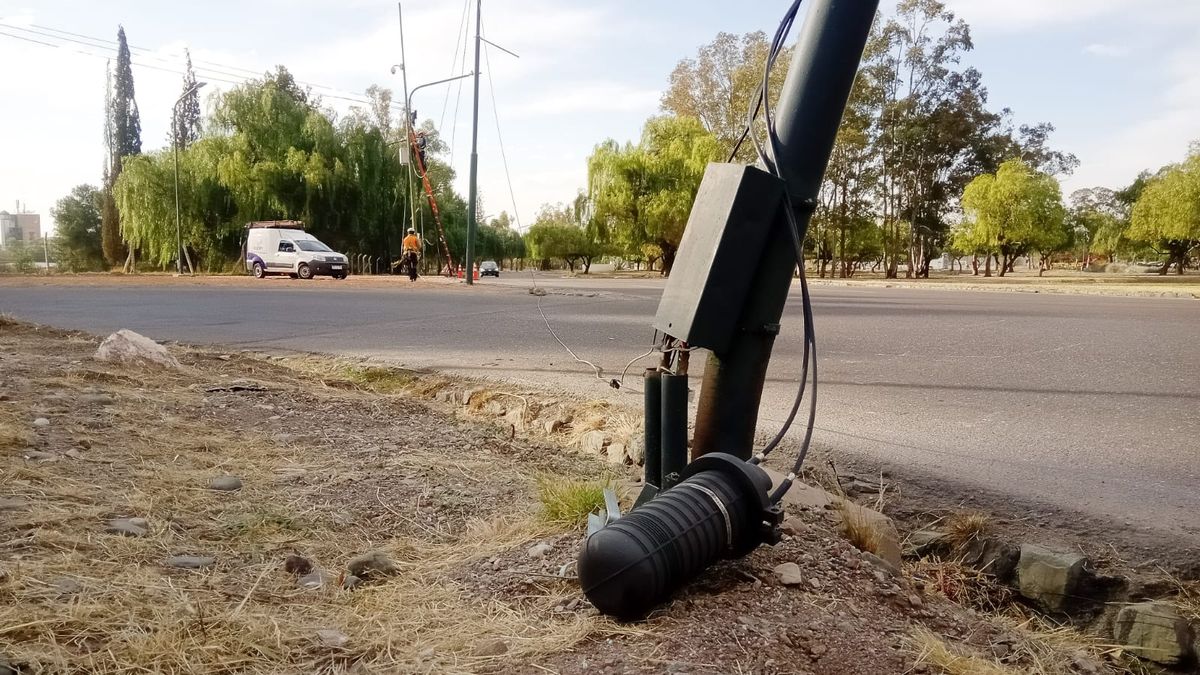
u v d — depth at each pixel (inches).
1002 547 137.4
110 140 2938.0
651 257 2628.0
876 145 2485.2
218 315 501.7
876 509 156.6
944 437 200.8
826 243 2591.0
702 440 120.0
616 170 2345.0
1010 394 255.6
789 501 143.0
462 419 225.1
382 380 278.4
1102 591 125.3
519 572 108.3
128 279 1165.1
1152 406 236.8
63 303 596.1
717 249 107.5
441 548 125.1
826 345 382.6
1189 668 112.0
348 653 85.9
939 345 382.9
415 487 151.8
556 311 569.3
